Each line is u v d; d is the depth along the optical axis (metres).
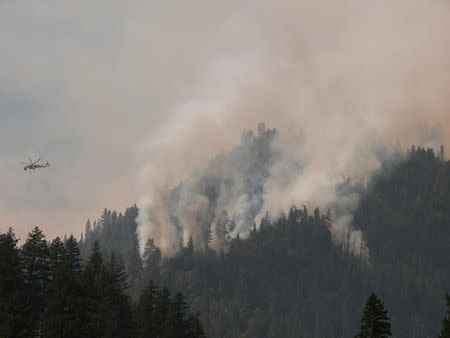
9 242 107.88
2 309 95.44
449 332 87.19
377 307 83.00
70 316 100.62
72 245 130.88
